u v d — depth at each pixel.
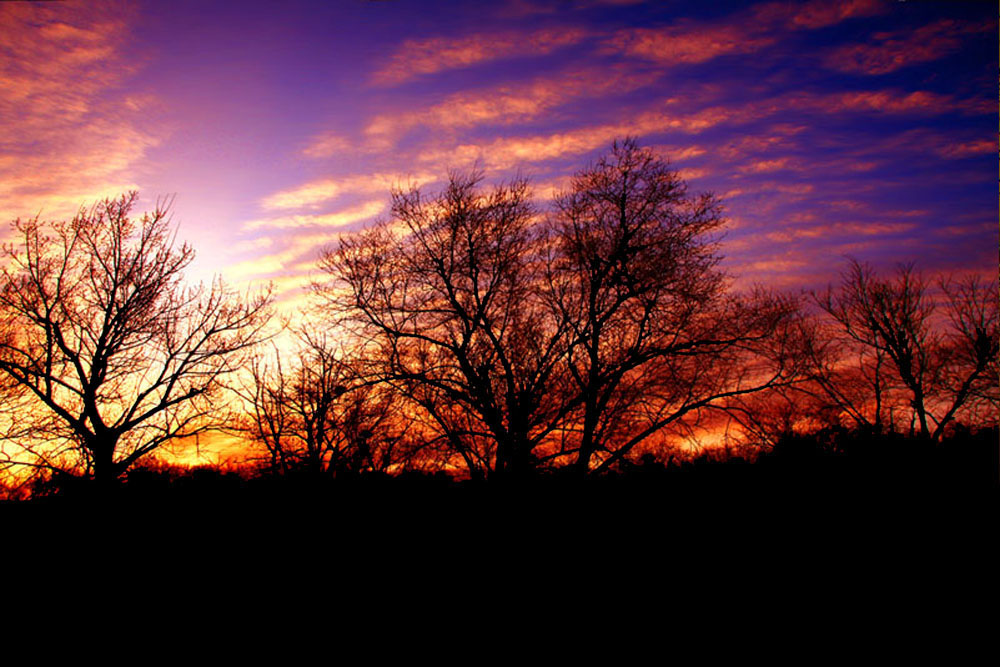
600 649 13.96
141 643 14.43
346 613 15.89
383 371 22.11
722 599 15.78
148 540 19.81
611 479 22.69
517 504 20.88
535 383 22.11
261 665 13.66
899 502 20.12
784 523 19.48
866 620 14.16
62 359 26.92
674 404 22.20
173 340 28.97
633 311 22.36
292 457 24.98
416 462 23.22
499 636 14.62
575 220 23.28
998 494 19.77
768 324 21.52
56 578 17.25
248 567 18.45
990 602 14.16
